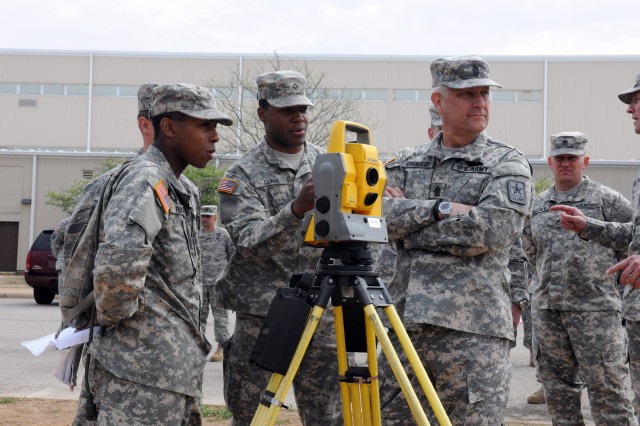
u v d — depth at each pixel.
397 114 45.53
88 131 47.22
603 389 6.33
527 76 45.56
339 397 5.05
